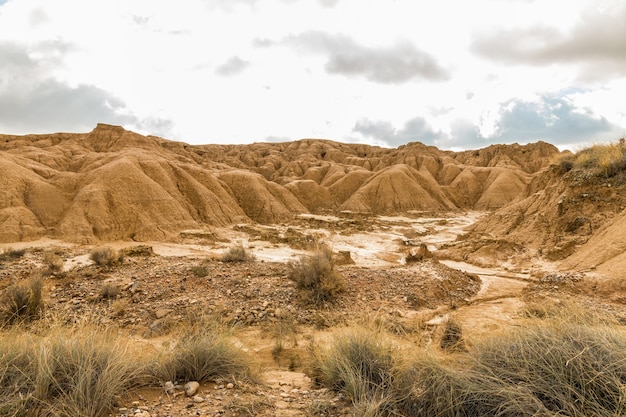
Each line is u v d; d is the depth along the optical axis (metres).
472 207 88.44
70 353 3.30
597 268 14.30
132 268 13.59
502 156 117.75
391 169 87.00
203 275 12.28
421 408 2.97
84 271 12.80
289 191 78.00
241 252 16.42
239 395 3.42
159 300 10.42
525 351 3.26
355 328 4.61
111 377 3.13
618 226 16.03
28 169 46.47
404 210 76.56
